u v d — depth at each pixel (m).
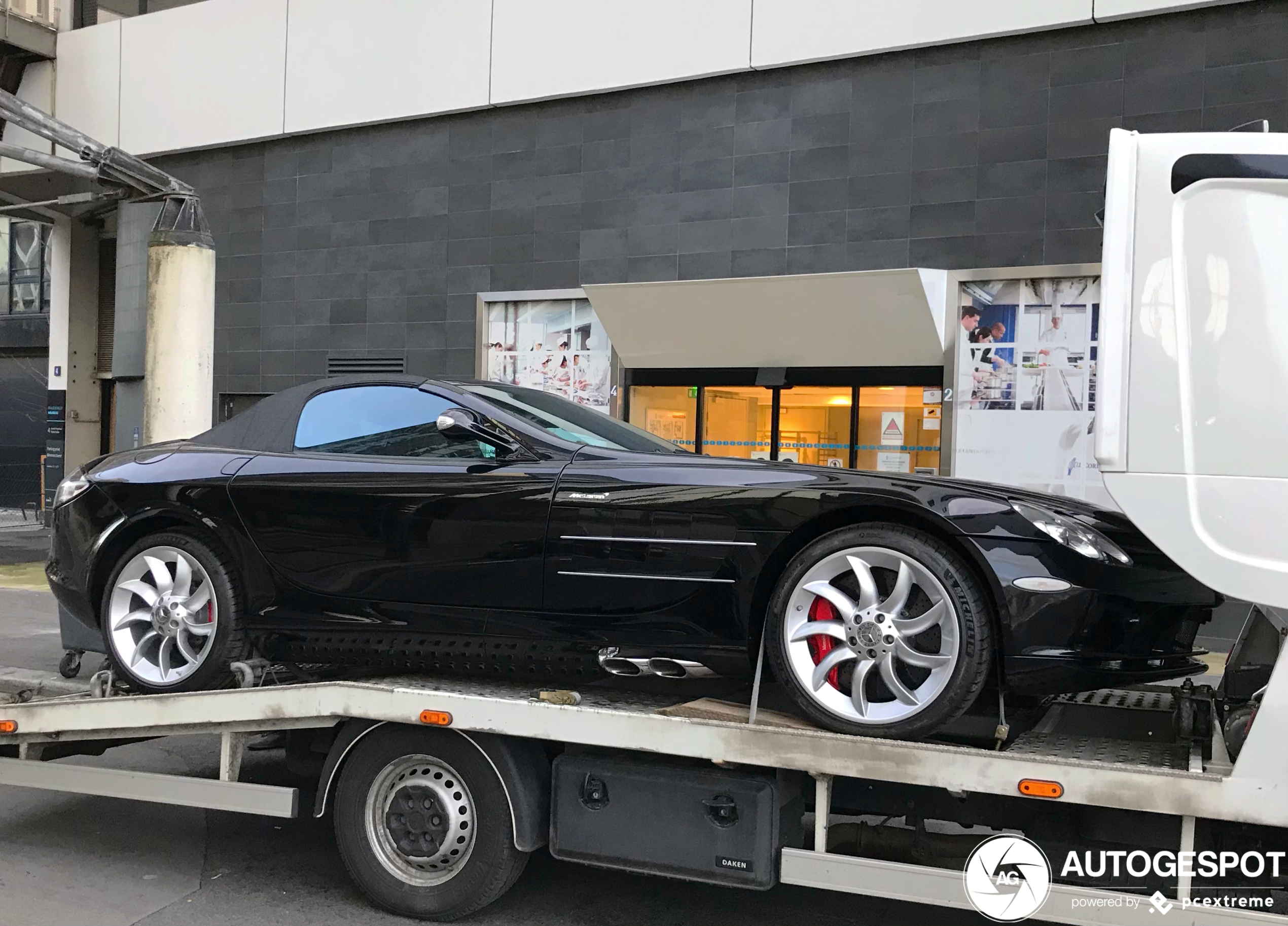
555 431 4.36
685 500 3.86
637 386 12.71
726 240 11.91
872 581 3.55
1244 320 3.00
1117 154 3.16
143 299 17.27
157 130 15.81
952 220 10.73
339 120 14.32
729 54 11.75
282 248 14.92
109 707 4.48
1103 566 3.42
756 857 3.52
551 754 4.02
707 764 3.68
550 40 12.84
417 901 3.95
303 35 14.58
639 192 12.42
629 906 4.16
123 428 17.98
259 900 4.16
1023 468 10.50
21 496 22.88
